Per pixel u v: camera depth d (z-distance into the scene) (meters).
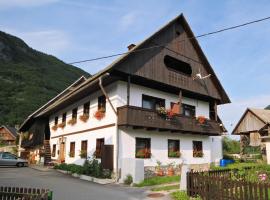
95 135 21.31
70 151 25.11
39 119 34.09
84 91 21.81
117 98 19.42
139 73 19.59
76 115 25.28
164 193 13.05
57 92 92.69
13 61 112.50
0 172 21.22
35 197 8.02
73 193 12.66
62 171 22.22
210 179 10.68
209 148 25.41
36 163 32.47
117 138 18.66
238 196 9.77
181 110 22.88
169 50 22.47
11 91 85.00
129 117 18.23
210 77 25.67
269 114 41.34
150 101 21.66
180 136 22.84
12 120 74.81
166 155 21.34
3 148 47.53
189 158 23.17
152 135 20.70
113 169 18.22
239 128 42.94
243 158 34.16
